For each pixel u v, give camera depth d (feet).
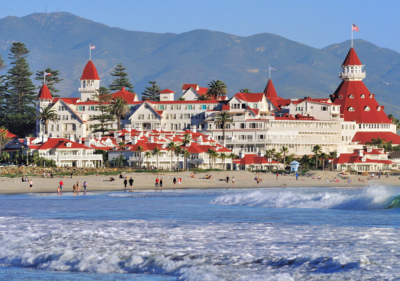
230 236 275.80
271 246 249.14
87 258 229.66
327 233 285.43
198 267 214.48
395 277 198.18
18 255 237.66
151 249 242.99
